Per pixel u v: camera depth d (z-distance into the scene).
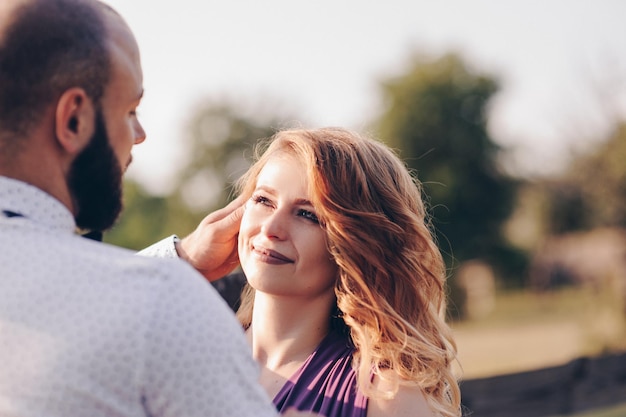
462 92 39.56
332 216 2.23
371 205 2.32
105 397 1.43
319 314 2.29
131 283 1.48
